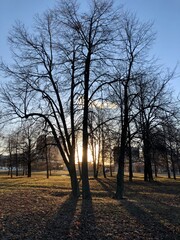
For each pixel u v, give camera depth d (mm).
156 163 47688
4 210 16000
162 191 33594
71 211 16469
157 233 12445
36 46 23578
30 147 25312
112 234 12109
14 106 23422
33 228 12500
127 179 49438
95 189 33781
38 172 95312
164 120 25766
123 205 19078
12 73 23359
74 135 24469
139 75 23797
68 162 24719
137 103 32375
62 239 11312
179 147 33938
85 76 23031
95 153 55531
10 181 45875
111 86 23109
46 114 23953
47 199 21672
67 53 23156
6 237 11109
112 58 23141
